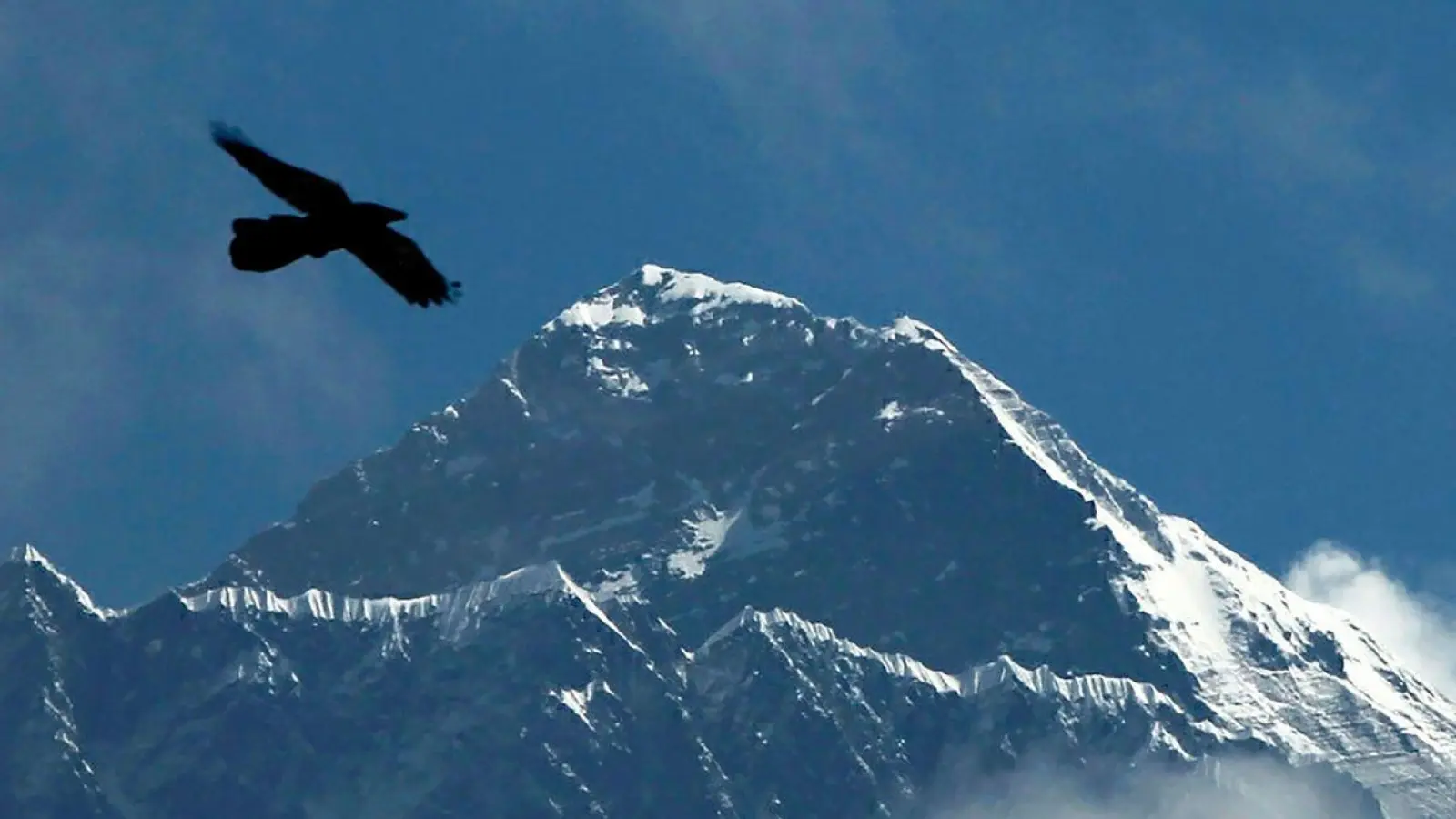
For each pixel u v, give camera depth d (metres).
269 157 88.12
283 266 87.31
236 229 87.62
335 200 88.31
